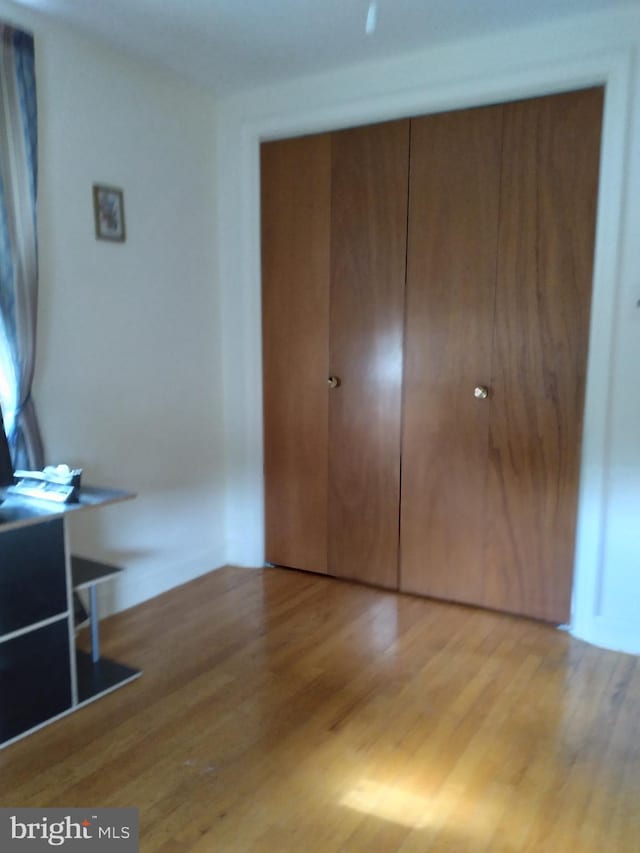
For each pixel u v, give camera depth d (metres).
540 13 2.27
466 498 2.80
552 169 2.47
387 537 3.02
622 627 2.46
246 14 2.27
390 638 2.57
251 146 3.03
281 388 3.18
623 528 2.42
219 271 3.20
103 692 2.16
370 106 2.72
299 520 3.24
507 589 2.77
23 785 1.74
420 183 2.72
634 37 2.22
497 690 2.19
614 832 1.58
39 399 2.41
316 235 2.98
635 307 2.30
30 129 2.23
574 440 2.56
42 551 1.93
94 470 2.65
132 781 1.75
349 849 1.53
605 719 2.03
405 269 2.80
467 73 2.52
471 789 1.72
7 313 2.20
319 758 1.85
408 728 1.99
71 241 2.48
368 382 2.96
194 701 2.13
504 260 2.60
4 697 1.89
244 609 2.84
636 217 2.27
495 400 2.69
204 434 3.20
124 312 2.72
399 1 2.18
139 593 2.90
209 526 3.28
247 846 1.53
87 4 2.20
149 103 2.74
